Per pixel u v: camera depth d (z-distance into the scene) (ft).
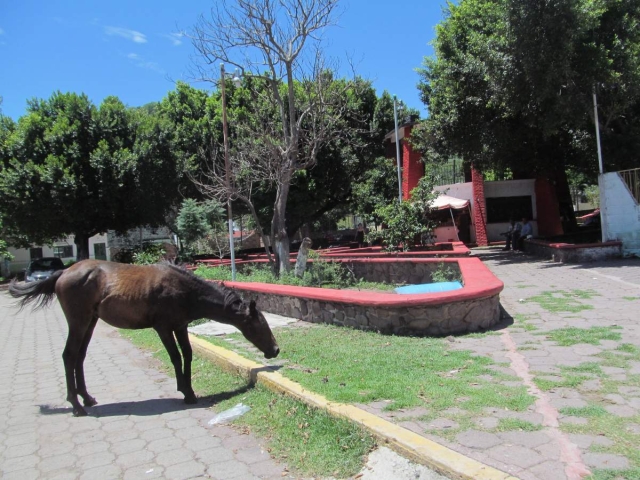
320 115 50.26
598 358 17.10
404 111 98.68
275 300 32.32
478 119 62.18
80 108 80.07
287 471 12.28
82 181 77.97
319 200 92.84
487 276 26.71
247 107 85.92
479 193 81.97
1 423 17.40
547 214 81.46
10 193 74.08
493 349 19.26
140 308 17.75
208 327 30.37
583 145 59.47
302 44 45.75
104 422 16.83
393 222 57.36
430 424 12.47
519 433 11.69
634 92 48.65
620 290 30.45
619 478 9.54
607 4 48.11
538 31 46.06
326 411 13.92
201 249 92.58
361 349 20.71
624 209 47.09
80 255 86.38
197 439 14.79
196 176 87.92
